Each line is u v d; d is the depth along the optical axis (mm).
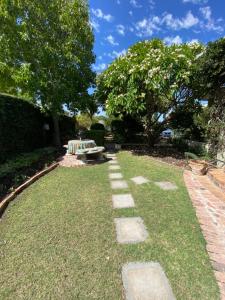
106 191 4605
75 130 16766
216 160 6148
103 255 2490
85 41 11461
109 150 11211
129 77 8469
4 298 1954
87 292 1995
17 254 2545
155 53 8133
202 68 6246
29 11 9789
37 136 10641
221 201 3904
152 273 2195
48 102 10555
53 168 6875
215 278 2117
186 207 3684
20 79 9359
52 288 2049
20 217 3469
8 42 9570
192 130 10828
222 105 6309
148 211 3574
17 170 6113
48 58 9992
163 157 8539
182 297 1910
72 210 3688
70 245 2691
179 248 2580
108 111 9211
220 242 2686
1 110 6980
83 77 11898
